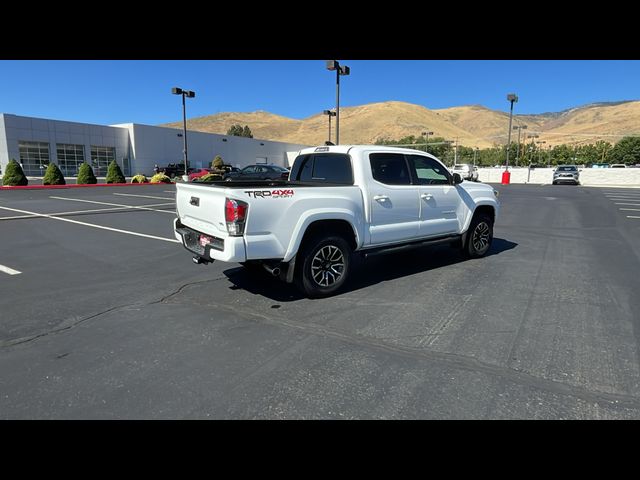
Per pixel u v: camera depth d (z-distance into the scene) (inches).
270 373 125.1
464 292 203.3
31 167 1451.8
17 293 202.7
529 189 1073.5
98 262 265.6
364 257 212.1
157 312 176.9
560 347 142.2
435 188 239.5
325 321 166.2
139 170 1740.9
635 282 220.5
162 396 112.8
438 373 124.9
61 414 105.0
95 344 145.3
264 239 174.4
